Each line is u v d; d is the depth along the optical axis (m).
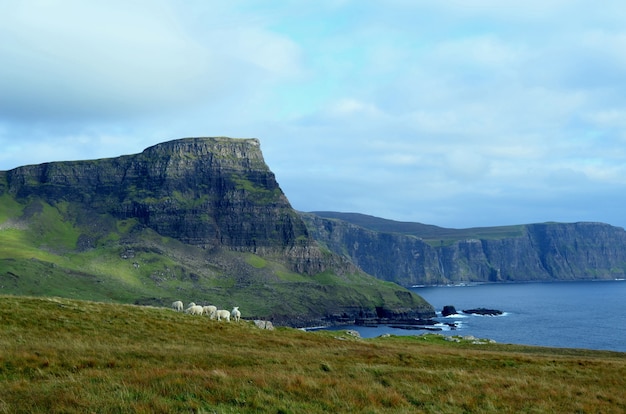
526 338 196.25
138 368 26.41
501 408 26.22
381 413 22.33
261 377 25.30
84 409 18.81
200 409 19.81
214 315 68.25
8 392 20.58
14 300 45.53
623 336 198.50
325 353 41.88
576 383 35.78
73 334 37.69
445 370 35.25
